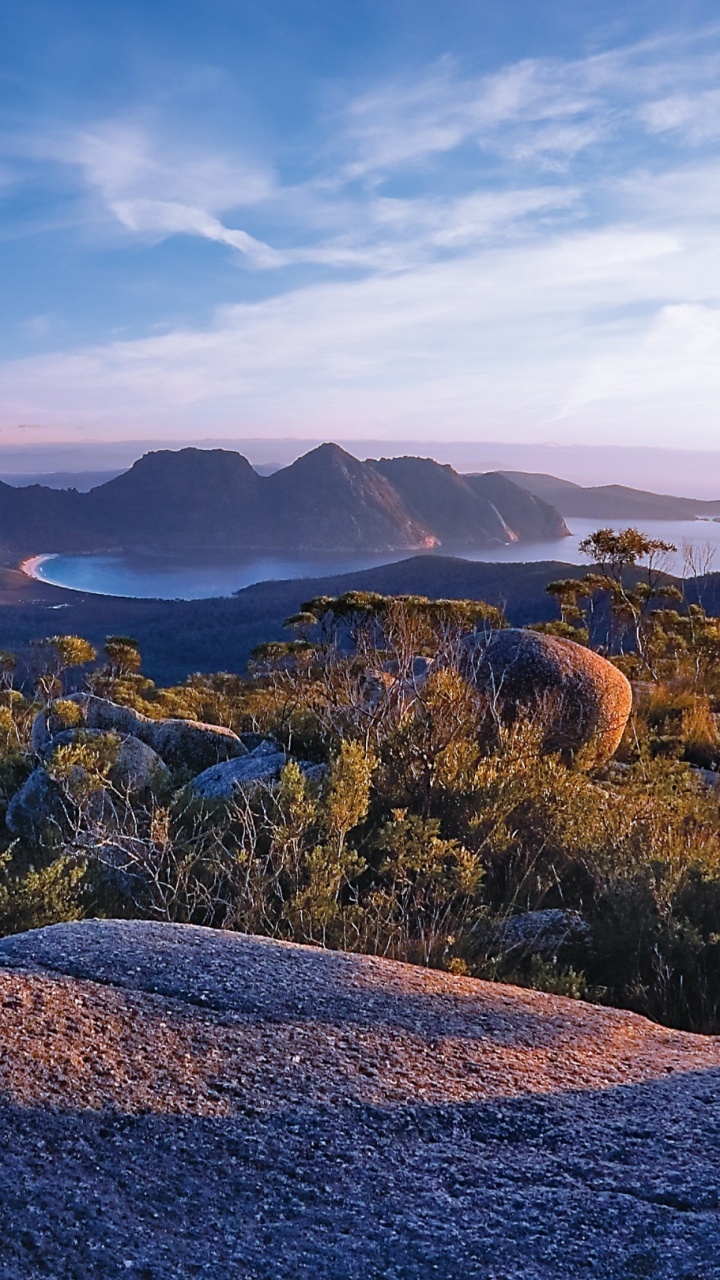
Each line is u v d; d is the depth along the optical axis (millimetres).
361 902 4246
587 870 4594
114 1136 1755
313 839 4812
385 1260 1488
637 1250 1520
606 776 7555
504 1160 1802
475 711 6926
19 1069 1915
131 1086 1924
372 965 2770
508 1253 1511
